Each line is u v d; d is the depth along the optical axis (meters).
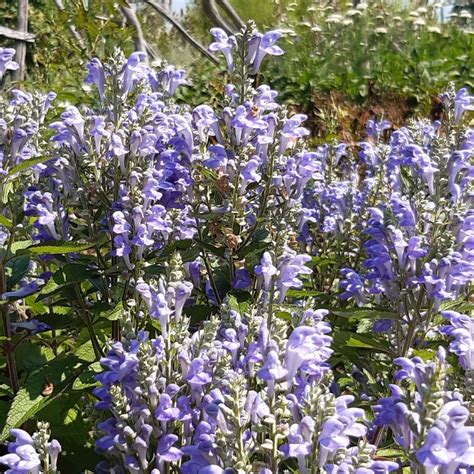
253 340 0.49
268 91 0.64
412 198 0.61
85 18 1.16
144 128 0.60
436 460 0.39
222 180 0.62
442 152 0.60
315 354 0.45
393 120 1.40
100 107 0.77
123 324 0.48
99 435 0.50
